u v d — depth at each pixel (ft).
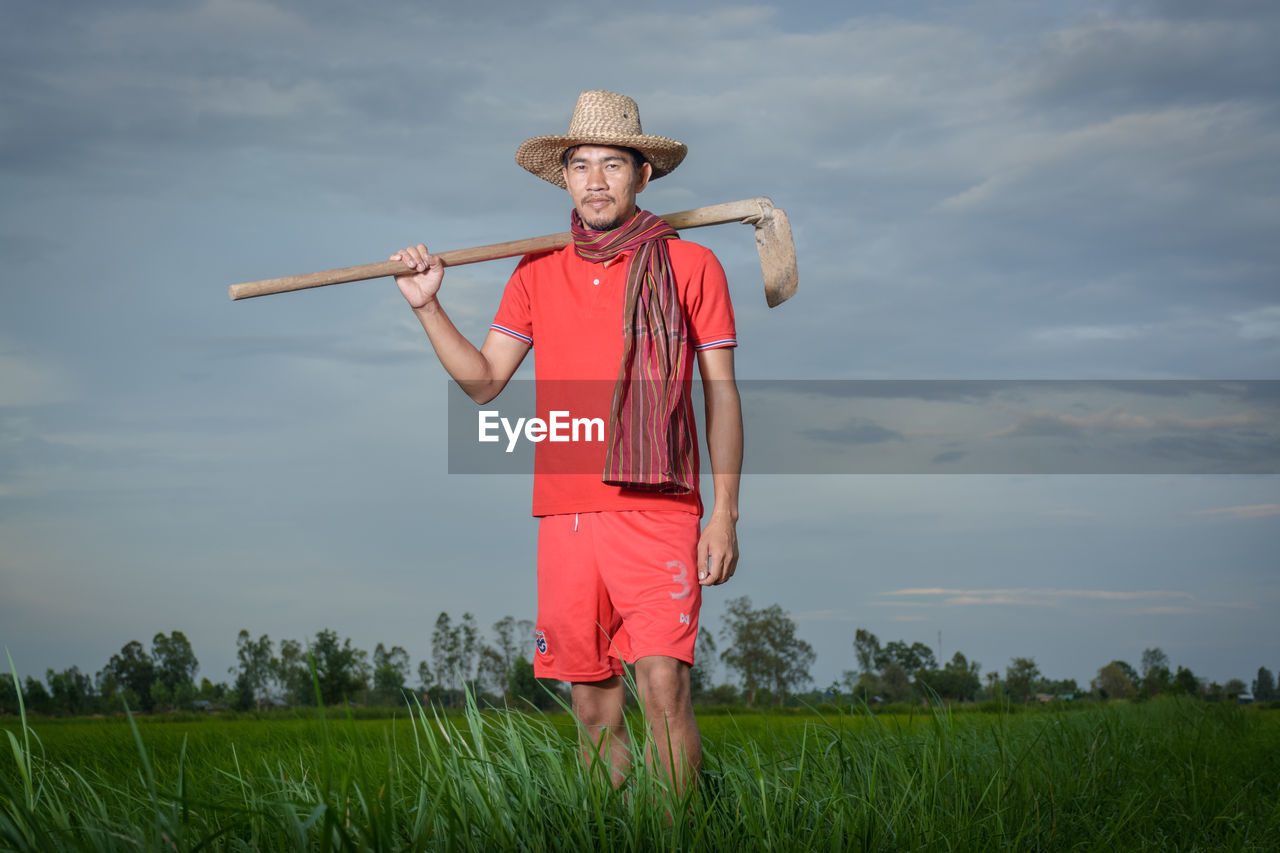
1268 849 10.05
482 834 7.28
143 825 7.05
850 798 9.52
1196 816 11.35
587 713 10.85
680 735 9.63
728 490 10.41
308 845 6.45
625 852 7.60
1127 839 10.28
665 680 9.66
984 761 11.86
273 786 8.67
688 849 7.80
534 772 8.61
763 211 11.87
